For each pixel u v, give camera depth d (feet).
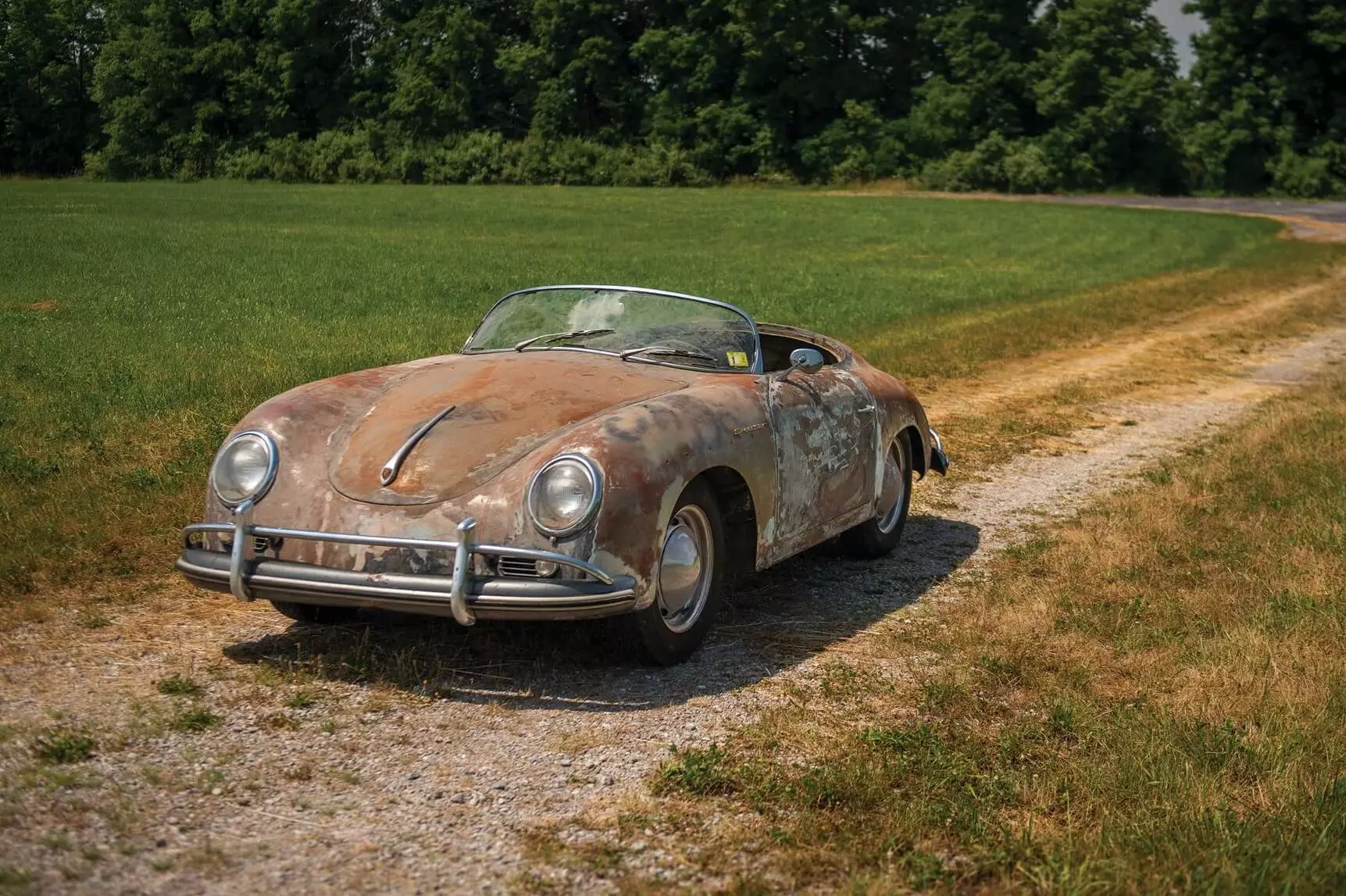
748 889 9.75
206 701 13.46
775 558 17.39
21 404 28.99
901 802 11.40
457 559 13.42
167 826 10.44
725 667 15.52
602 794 11.62
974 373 44.55
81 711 12.94
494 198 196.54
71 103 288.71
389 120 273.75
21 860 9.61
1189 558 20.86
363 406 15.99
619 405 15.76
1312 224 162.61
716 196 218.18
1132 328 61.77
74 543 18.85
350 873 9.83
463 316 52.29
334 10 280.92
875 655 16.10
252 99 273.75
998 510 25.38
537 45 286.87
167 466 23.35
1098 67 248.32
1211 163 256.52
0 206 149.89
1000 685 15.01
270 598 14.49
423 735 12.89
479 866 10.11
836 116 275.59
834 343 22.12
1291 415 35.60
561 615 13.50
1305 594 18.57
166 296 58.90
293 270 75.61
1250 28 258.78
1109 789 11.76
